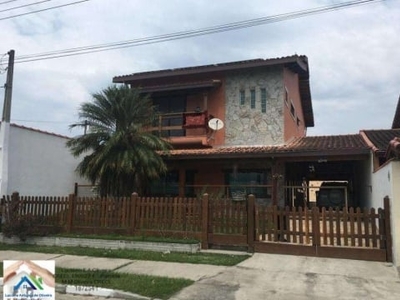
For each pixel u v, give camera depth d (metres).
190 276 8.09
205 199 11.23
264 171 16.89
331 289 7.21
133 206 12.00
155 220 11.73
